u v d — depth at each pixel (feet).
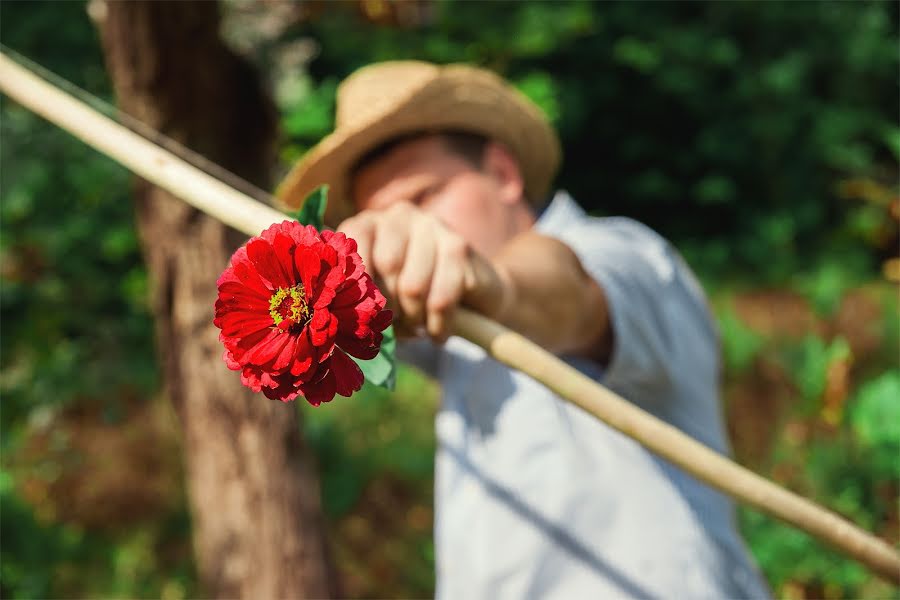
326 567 9.67
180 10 8.19
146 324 17.67
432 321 3.40
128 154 3.78
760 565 11.19
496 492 5.46
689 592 5.19
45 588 13.47
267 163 9.05
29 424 16.46
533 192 6.38
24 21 16.53
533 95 18.78
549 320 3.91
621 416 3.55
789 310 20.66
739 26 24.04
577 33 20.97
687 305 5.25
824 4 24.07
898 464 11.52
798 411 13.66
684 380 5.14
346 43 18.26
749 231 23.97
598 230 5.07
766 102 23.77
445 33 18.72
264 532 9.39
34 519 14.03
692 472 3.67
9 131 15.15
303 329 2.66
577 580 5.27
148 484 15.48
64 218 16.90
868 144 25.30
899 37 25.29
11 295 17.15
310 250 2.67
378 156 5.56
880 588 10.94
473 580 5.48
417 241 3.42
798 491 12.12
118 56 8.43
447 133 5.57
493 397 5.58
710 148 23.88
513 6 18.80
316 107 16.88
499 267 3.78
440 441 5.79
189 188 3.65
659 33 23.41
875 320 18.33
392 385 3.13
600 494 5.29
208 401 9.28
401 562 14.05
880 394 11.77
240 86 8.73
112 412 16.87
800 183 24.38
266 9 17.92
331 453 15.29
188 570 14.02
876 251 23.73
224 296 2.73
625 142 24.56
